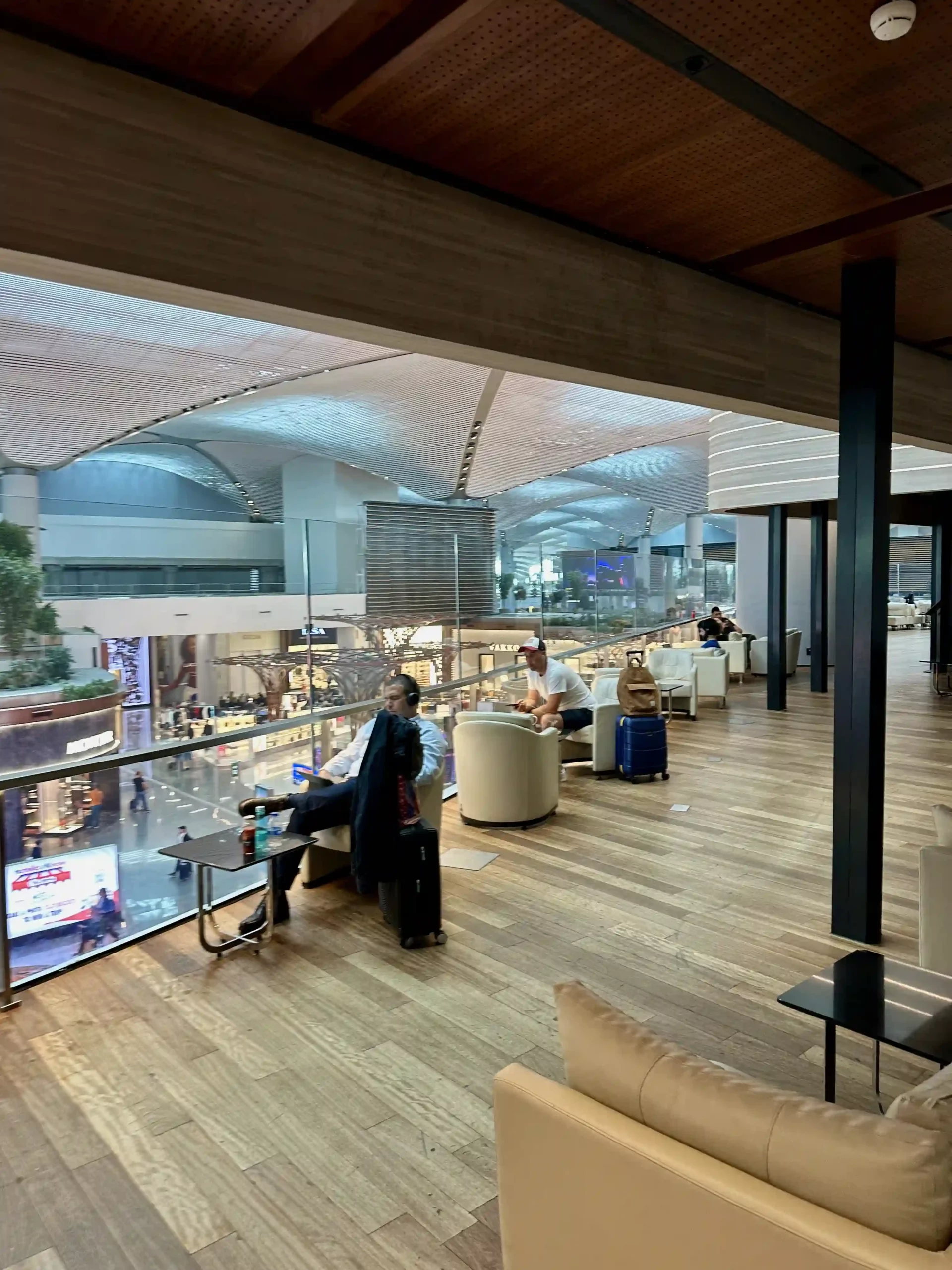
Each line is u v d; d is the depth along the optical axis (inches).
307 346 519.5
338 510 975.6
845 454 155.3
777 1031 124.3
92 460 1029.2
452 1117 104.9
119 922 157.3
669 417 778.2
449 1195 91.2
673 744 347.9
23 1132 103.6
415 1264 81.7
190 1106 108.0
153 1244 85.0
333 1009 132.8
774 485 419.8
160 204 83.5
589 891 183.2
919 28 78.9
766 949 153.6
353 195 98.9
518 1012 131.1
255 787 191.0
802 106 93.2
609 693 336.2
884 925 163.9
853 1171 47.4
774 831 225.8
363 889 153.4
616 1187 55.6
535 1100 60.8
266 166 91.3
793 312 167.9
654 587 539.2
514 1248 64.1
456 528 296.8
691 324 145.2
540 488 1298.0
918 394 208.7
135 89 81.9
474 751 229.0
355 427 778.8
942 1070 59.6
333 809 167.6
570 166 106.8
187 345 503.8
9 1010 133.6
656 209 120.9
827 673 586.2
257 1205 90.2
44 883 143.3
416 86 87.7
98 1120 105.4
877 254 142.9
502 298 115.0
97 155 79.4
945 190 115.9
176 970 146.9
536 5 74.4
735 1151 52.3
